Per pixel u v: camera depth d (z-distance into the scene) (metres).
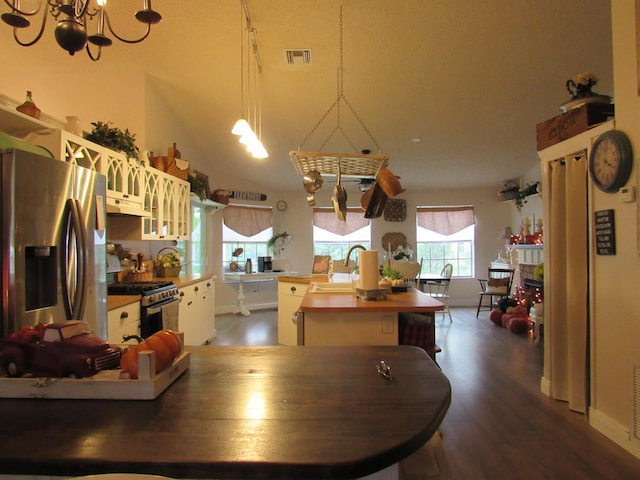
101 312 1.96
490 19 3.00
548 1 2.82
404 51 3.39
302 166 2.88
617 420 2.17
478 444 2.18
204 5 2.93
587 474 1.90
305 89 3.99
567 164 2.56
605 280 2.25
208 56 3.55
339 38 3.23
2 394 0.94
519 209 6.48
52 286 1.61
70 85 3.80
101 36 1.50
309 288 3.25
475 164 5.85
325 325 2.36
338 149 5.29
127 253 3.69
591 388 2.38
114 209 2.70
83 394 0.93
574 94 2.62
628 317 2.08
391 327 2.35
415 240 7.04
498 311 5.32
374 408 0.88
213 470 0.66
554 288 2.76
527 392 2.92
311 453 0.69
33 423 0.80
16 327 1.37
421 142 5.07
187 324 3.77
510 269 5.87
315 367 1.17
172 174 4.01
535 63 3.50
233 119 4.63
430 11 2.94
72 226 1.70
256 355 1.30
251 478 0.66
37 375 0.99
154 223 3.64
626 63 2.06
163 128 4.26
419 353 1.32
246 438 0.74
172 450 0.70
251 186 6.62
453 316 5.91
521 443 2.18
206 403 0.91
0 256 1.37
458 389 2.98
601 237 2.25
